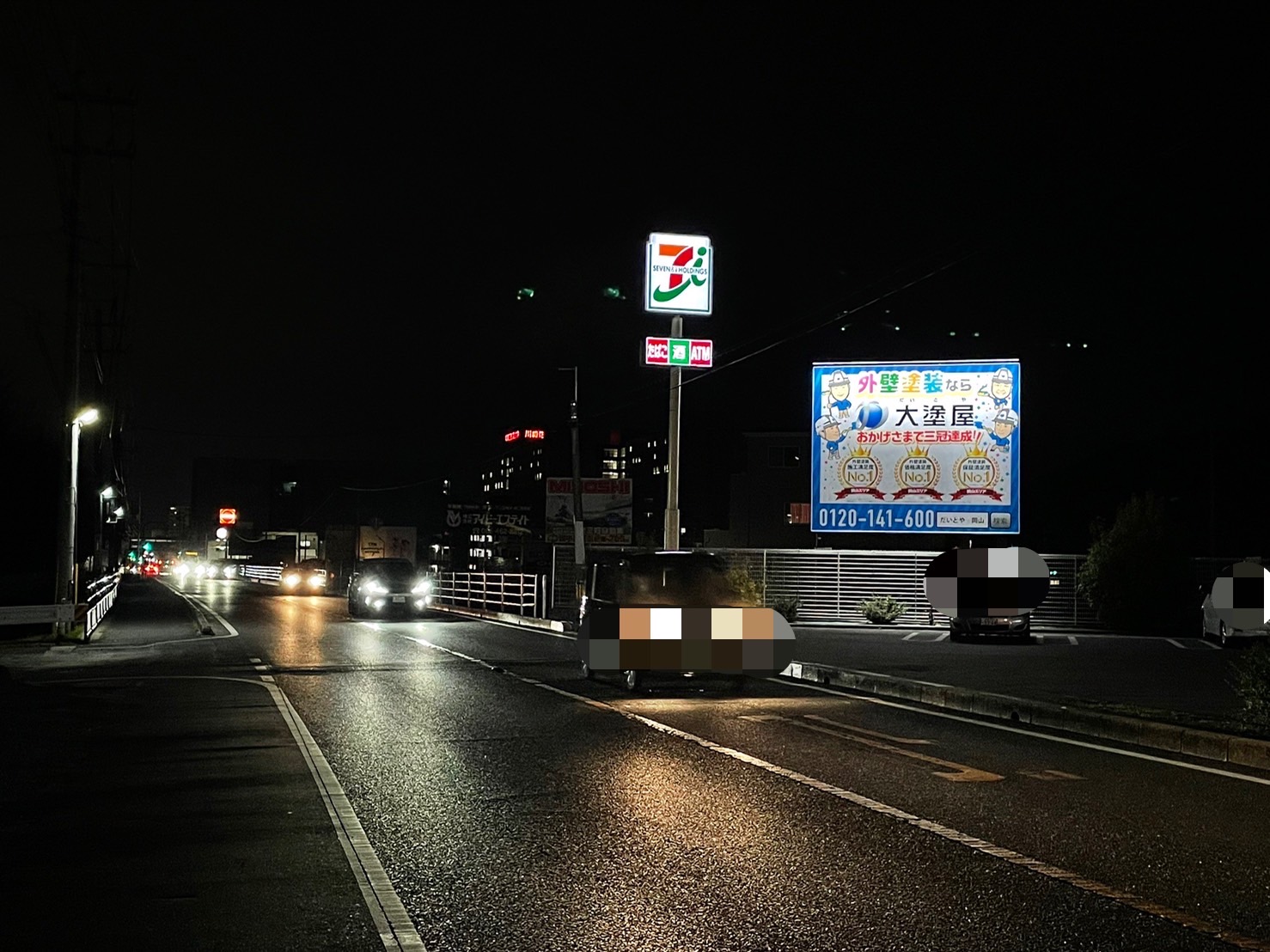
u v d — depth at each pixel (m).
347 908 6.68
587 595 18.78
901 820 8.78
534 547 73.81
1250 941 5.99
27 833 8.59
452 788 10.12
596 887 7.04
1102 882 7.07
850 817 8.88
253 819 9.01
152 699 16.86
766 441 59.31
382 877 7.32
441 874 7.38
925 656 23.48
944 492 32.81
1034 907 6.57
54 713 15.48
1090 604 33.28
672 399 29.80
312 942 6.09
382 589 39.06
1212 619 28.08
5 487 60.41
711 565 17.97
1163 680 18.25
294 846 8.15
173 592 68.25
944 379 33.00
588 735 13.07
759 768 10.98
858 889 6.94
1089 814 8.98
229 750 12.26
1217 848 7.91
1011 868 7.41
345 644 26.81
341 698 16.69
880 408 33.28
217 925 6.39
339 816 9.06
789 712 15.16
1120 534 32.84
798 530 58.44
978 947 5.90
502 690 17.61
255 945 6.04
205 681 19.22
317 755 11.84
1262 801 9.49
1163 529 32.69
